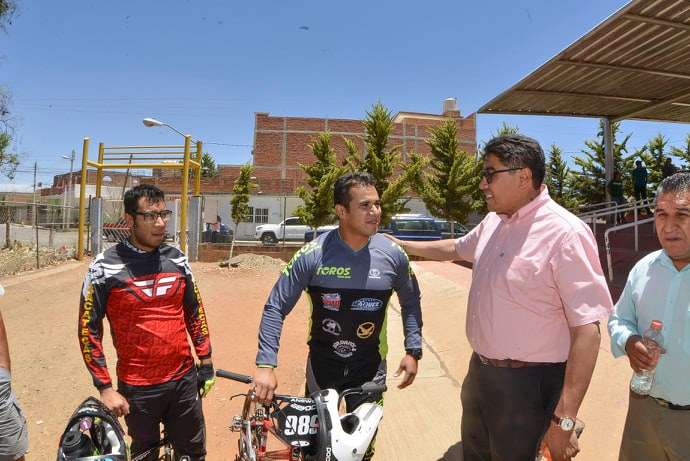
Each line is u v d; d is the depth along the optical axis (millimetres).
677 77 10086
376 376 2746
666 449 2266
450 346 5762
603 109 12633
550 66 9133
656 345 2201
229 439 4504
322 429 1887
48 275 13578
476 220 29359
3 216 33969
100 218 17922
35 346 7359
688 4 6945
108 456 1912
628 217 12430
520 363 2307
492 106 11930
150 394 2873
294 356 7121
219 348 7555
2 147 19812
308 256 2619
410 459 3475
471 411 2723
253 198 39500
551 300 2244
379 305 2656
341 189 2539
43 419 5000
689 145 29359
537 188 2312
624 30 7836
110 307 2848
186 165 17109
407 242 3275
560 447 2092
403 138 46531
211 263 16109
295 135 46281
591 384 3867
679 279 2234
